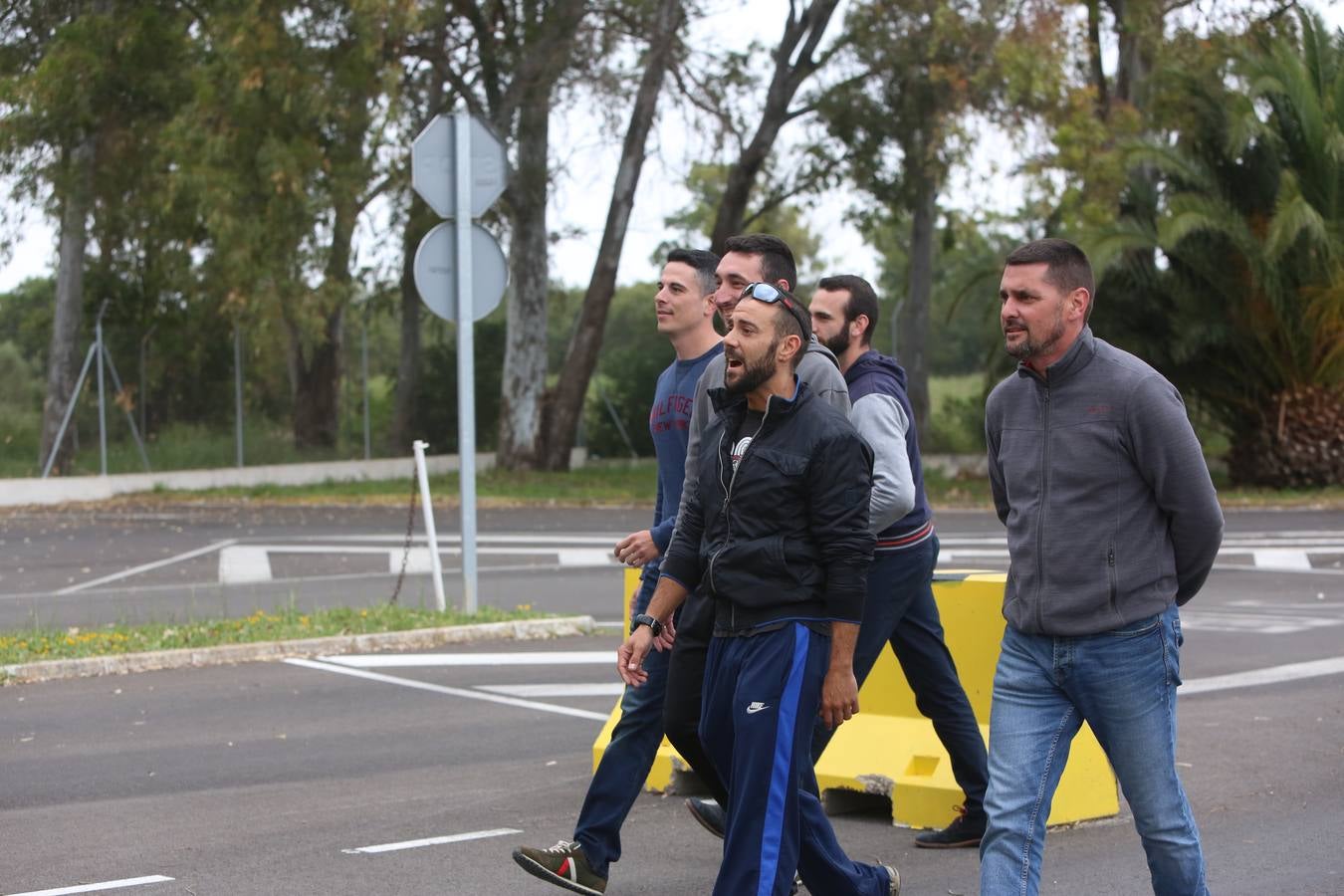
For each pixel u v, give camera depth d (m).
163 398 33.38
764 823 5.20
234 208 30.69
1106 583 5.07
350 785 8.49
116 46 32.38
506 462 38.94
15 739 9.69
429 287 13.86
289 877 6.77
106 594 17.06
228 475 33.69
